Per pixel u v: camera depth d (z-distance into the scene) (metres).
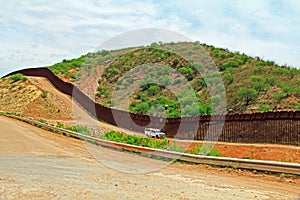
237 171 12.76
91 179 10.34
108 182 9.95
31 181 9.73
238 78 68.50
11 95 79.25
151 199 8.00
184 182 10.48
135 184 9.79
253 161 12.67
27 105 68.81
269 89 61.31
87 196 8.10
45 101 70.56
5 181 9.65
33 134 27.00
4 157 14.66
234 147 30.88
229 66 74.50
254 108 55.94
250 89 59.97
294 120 36.25
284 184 10.42
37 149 18.12
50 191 8.55
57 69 90.00
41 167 12.38
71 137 25.77
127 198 8.01
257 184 10.39
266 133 37.78
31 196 8.02
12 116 49.69
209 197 8.43
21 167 12.19
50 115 63.25
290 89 59.50
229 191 9.26
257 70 69.88
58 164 13.30
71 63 94.94
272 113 38.25
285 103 55.59
